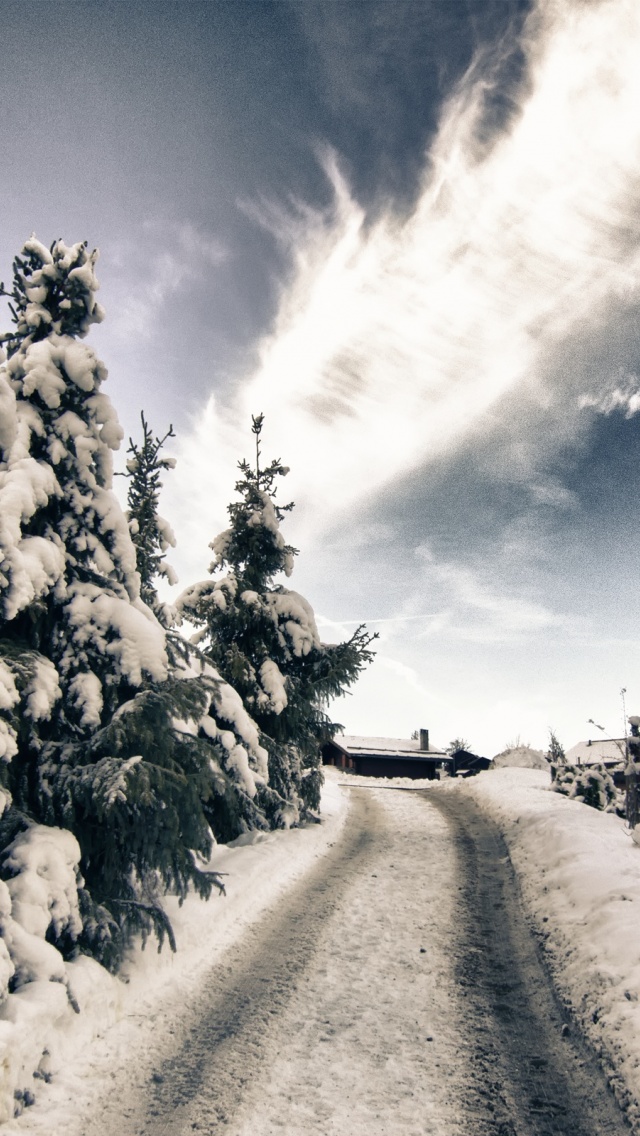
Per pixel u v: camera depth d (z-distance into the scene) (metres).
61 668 7.98
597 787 21.06
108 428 8.62
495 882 12.72
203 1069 6.15
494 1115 5.50
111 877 7.77
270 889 11.77
